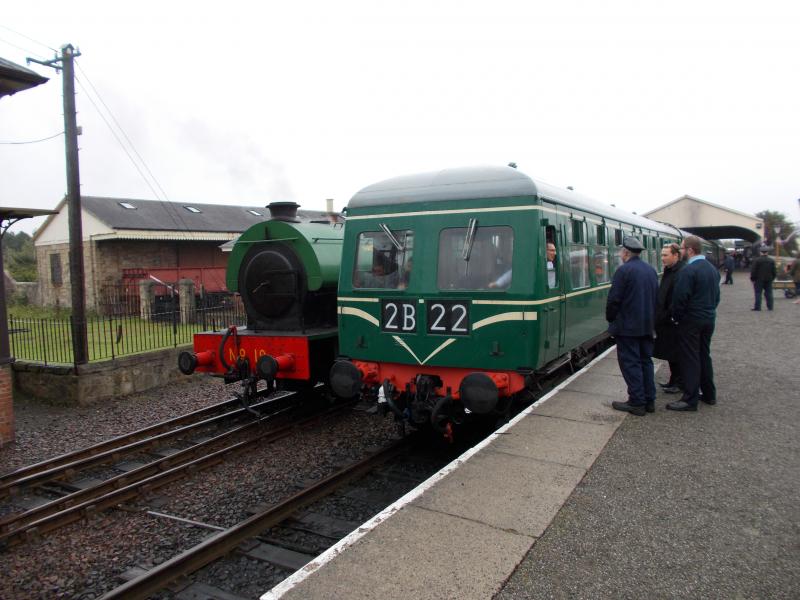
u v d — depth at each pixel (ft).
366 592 10.07
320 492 18.90
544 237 19.80
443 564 10.96
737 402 21.99
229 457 22.98
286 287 26.71
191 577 14.47
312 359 25.99
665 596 9.99
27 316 61.41
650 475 15.10
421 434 24.70
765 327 43.01
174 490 20.17
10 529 17.58
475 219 20.03
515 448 17.04
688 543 11.75
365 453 23.30
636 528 12.35
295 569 14.70
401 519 12.78
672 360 22.75
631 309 19.70
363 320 22.25
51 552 16.12
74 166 34.12
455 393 20.80
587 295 26.61
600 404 21.50
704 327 20.61
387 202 21.80
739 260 150.82
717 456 16.39
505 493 14.06
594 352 34.22
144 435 26.25
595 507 13.32
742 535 12.07
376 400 22.84
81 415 30.73
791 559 11.14
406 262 21.34
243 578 14.39
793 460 16.08
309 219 29.84
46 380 33.45
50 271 81.82
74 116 34.73
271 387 27.53
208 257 82.17
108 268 71.51
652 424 19.25
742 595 10.01
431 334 20.67
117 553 15.94
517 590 10.14
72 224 33.53
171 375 37.73
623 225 36.19
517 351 19.27
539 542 11.78
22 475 21.85
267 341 25.46
